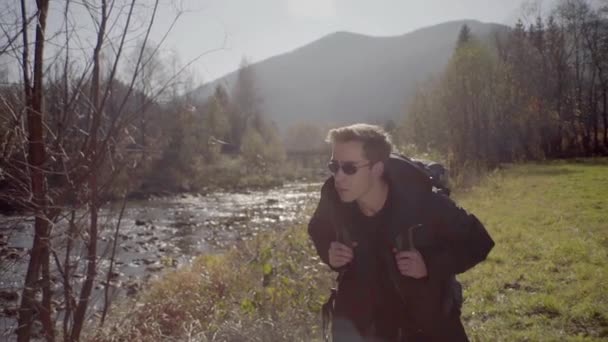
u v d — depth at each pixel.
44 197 3.59
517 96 33.06
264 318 4.95
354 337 2.58
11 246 3.54
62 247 3.88
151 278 10.17
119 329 5.47
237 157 40.28
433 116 28.30
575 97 42.22
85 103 4.03
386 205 2.51
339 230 2.62
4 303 3.59
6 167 3.48
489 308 5.34
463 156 24.88
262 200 28.66
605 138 40.25
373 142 2.47
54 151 3.76
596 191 14.44
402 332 2.52
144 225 19.64
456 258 2.40
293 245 6.93
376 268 2.55
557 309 5.10
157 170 31.31
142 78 4.17
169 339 5.45
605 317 4.77
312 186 27.92
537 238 8.47
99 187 4.18
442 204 2.44
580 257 6.99
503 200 13.95
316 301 4.98
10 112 3.46
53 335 3.84
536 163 29.47
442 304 2.44
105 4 3.85
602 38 41.25
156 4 4.03
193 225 19.78
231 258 8.50
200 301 6.64
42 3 3.53
